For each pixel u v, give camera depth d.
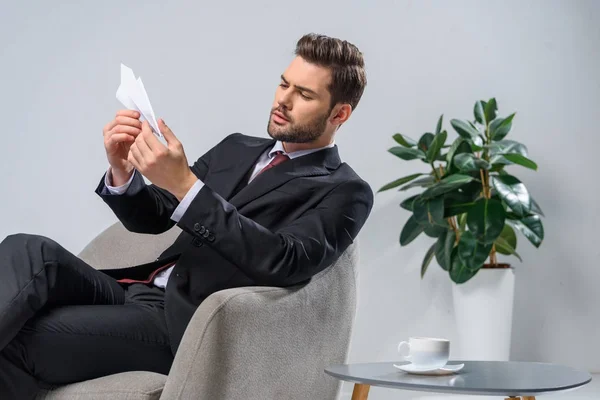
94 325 1.32
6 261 1.25
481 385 1.09
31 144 3.01
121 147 1.52
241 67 3.11
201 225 1.35
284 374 1.38
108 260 1.85
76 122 3.02
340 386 1.60
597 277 3.27
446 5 3.25
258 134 3.10
